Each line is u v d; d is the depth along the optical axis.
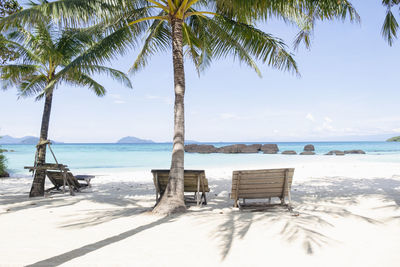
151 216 5.06
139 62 8.62
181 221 4.52
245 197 5.84
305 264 2.73
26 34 8.16
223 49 8.09
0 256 3.01
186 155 36.12
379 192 7.78
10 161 25.11
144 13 7.10
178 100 5.89
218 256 2.96
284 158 28.72
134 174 14.04
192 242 3.43
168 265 2.75
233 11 6.58
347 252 3.02
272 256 2.93
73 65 6.34
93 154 39.19
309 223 4.04
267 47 7.05
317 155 35.00
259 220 4.29
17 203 6.74
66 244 3.44
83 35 7.82
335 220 4.38
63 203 6.78
